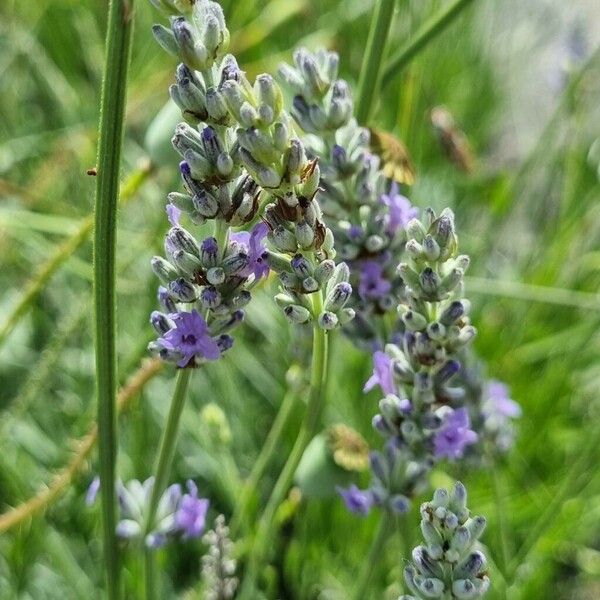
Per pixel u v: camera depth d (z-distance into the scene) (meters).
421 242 0.37
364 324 0.41
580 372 0.71
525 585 0.57
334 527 0.60
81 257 0.66
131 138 0.74
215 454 0.58
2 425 0.51
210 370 0.65
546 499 0.58
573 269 0.69
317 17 0.88
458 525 0.35
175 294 0.35
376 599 0.52
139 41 0.80
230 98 0.33
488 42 0.88
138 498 0.41
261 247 0.35
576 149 0.68
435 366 0.38
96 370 0.37
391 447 0.41
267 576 0.52
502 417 0.47
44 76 0.77
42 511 0.45
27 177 0.74
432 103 0.76
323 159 0.40
